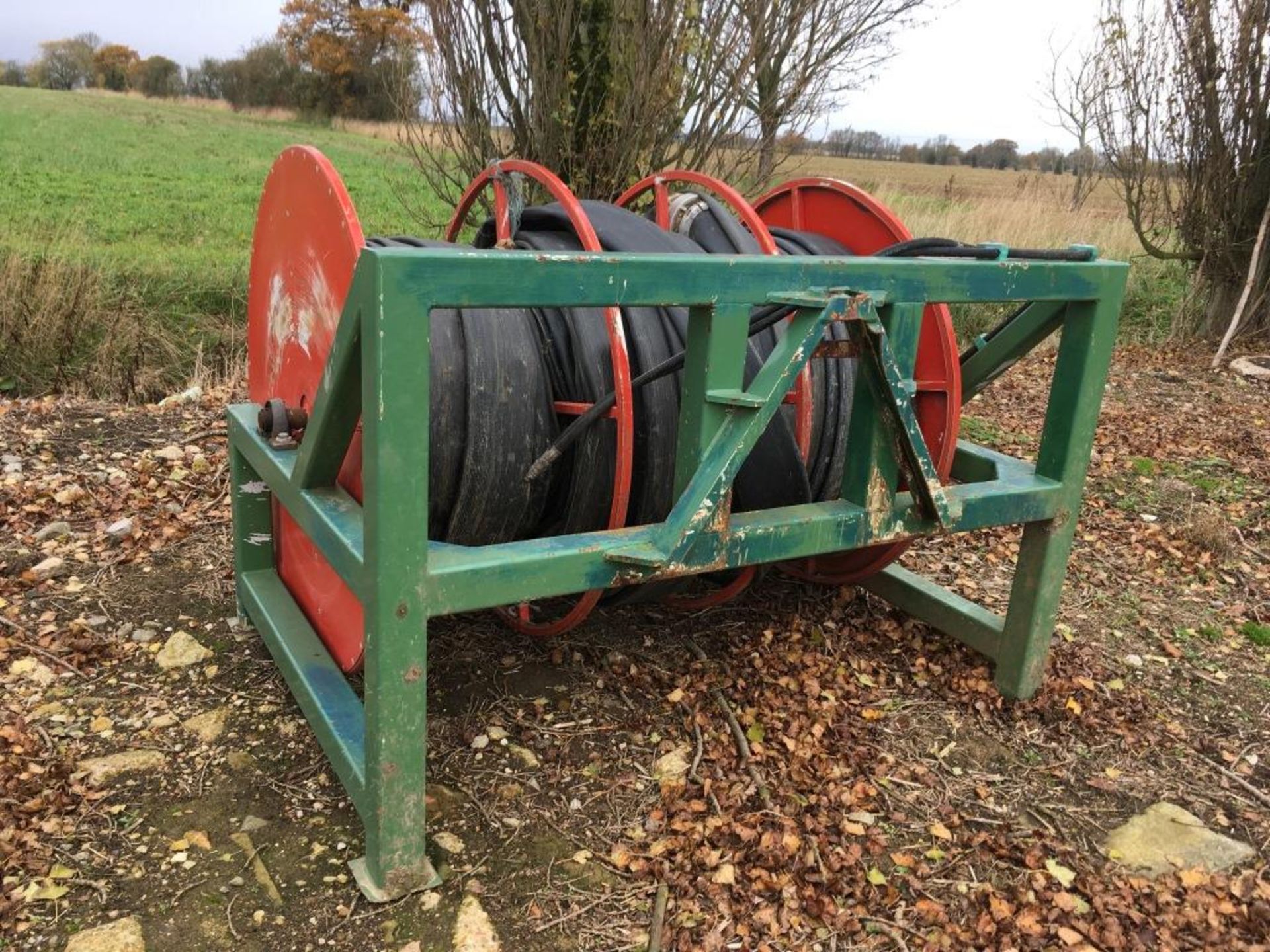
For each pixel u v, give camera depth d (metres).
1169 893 2.65
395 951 2.33
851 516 2.79
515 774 2.98
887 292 2.65
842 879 2.61
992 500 3.09
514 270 2.15
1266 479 6.14
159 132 32.69
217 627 3.74
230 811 2.76
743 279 2.42
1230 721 3.52
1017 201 14.69
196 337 8.01
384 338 2.06
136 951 2.28
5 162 20.84
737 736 3.19
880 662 3.72
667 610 3.97
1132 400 7.98
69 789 2.79
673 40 5.89
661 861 2.64
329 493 2.75
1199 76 9.39
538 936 2.41
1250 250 9.62
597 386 2.88
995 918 2.53
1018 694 3.48
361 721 2.78
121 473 5.17
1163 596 4.47
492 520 2.94
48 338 7.08
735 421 2.48
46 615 3.75
